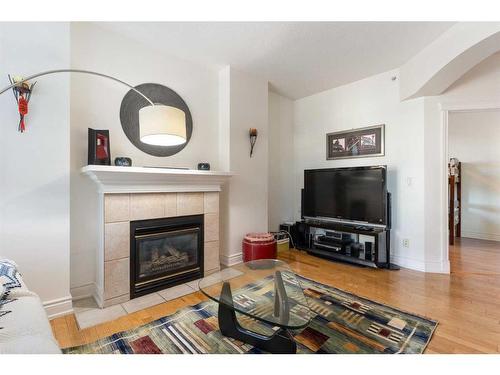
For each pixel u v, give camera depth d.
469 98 2.84
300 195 4.38
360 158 3.61
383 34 2.44
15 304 1.15
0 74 1.72
